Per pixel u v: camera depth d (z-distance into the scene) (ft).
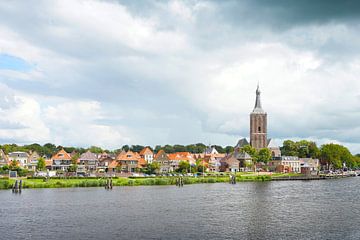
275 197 363.76
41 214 263.90
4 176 516.73
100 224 228.84
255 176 642.22
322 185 533.96
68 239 193.36
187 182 543.80
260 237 195.42
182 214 262.88
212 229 213.87
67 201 328.90
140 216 255.29
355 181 653.30
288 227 218.18
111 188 436.76
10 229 216.54
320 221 236.02
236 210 280.51
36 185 439.22
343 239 189.88
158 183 511.40
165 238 194.39
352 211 275.18
